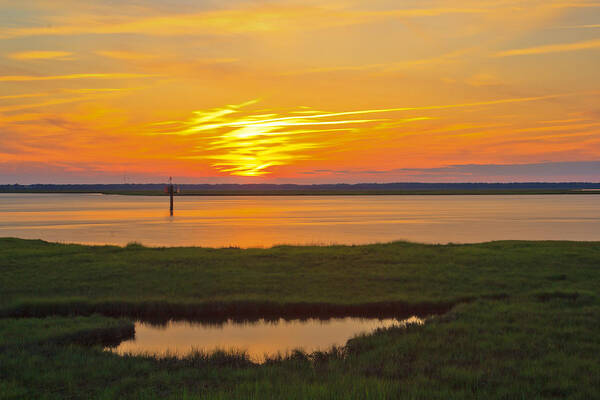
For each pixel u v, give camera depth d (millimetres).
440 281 21562
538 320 14695
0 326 14906
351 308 17969
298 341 14859
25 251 28984
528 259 25766
